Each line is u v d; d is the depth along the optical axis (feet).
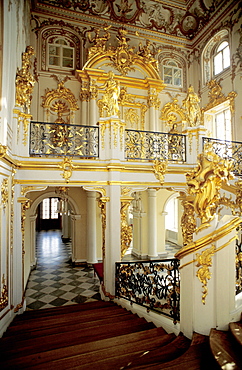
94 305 20.94
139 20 36.99
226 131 36.24
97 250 37.83
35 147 21.22
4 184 15.90
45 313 19.20
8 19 16.01
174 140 25.44
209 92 37.06
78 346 11.10
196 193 10.36
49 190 36.01
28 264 31.27
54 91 33.32
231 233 9.87
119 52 34.37
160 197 42.47
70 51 34.81
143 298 17.70
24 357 10.22
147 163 23.90
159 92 37.37
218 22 35.60
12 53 18.49
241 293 11.31
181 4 36.06
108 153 22.88
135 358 9.05
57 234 68.64
